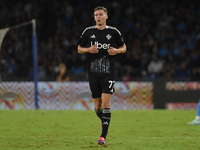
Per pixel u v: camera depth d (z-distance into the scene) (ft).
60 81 145.48
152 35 217.56
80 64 194.08
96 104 69.72
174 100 141.38
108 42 65.87
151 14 230.48
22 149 61.11
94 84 66.59
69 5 231.09
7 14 225.97
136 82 140.15
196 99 141.08
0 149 61.11
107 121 64.64
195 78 144.05
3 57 195.62
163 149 62.54
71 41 212.02
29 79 143.33
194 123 95.91
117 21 227.20
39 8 226.58
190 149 62.54
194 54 204.85
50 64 192.03
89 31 66.80
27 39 208.54
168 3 235.20
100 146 64.03
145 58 201.36
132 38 219.00
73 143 67.51
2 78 142.51
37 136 76.28
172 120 107.04
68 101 138.72
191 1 237.04
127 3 235.40
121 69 193.06
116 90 139.33
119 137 76.02
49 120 104.47
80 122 100.53
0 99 139.23
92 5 231.30
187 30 224.12
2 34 117.39
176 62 198.08
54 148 62.18
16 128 88.43
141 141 70.79
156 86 140.97
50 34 217.15
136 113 125.80
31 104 138.72
